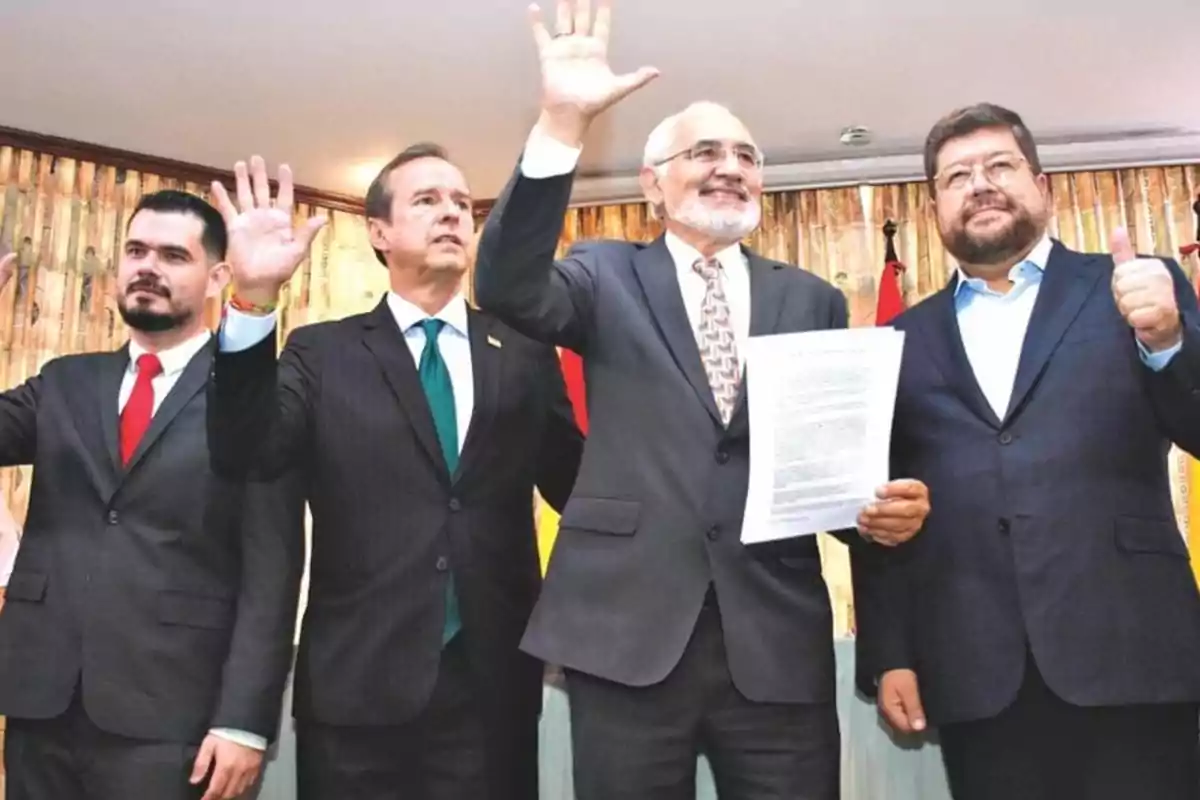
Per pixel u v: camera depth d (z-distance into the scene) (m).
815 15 3.15
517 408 1.76
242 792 1.60
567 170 1.39
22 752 1.63
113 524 1.69
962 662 1.48
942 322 1.66
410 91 3.57
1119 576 1.44
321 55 3.34
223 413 1.51
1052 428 1.51
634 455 1.48
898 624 1.60
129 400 1.80
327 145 3.98
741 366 1.52
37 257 3.83
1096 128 3.91
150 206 1.89
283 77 3.48
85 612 1.64
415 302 1.86
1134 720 1.42
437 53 3.33
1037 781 1.45
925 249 4.20
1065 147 4.04
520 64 3.39
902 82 3.56
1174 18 3.17
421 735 1.56
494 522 1.69
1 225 3.78
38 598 1.67
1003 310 1.66
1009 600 1.48
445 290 1.86
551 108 1.39
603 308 1.56
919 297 4.17
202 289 1.88
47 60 3.36
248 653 1.60
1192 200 4.10
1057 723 1.44
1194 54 3.37
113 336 3.91
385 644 1.58
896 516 1.47
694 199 1.58
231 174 4.19
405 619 1.59
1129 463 1.49
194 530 1.69
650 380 1.50
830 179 4.28
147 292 1.82
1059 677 1.41
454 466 1.71
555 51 1.41
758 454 1.42
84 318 3.88
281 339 4.16
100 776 1.58
